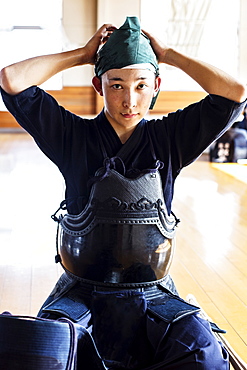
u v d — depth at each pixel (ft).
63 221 5.11
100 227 4.78
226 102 4.82
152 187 4.85
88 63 5.20
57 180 16.60
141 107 4.88
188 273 9.21
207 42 26.11
